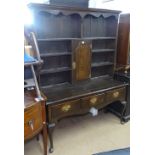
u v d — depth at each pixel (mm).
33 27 1871
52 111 1778
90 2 2658
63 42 2223
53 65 2230
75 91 2059
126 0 2535
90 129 2379
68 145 2055
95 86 2238
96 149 1993
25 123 1429
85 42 2205
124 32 2467
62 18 2135
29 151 1945
